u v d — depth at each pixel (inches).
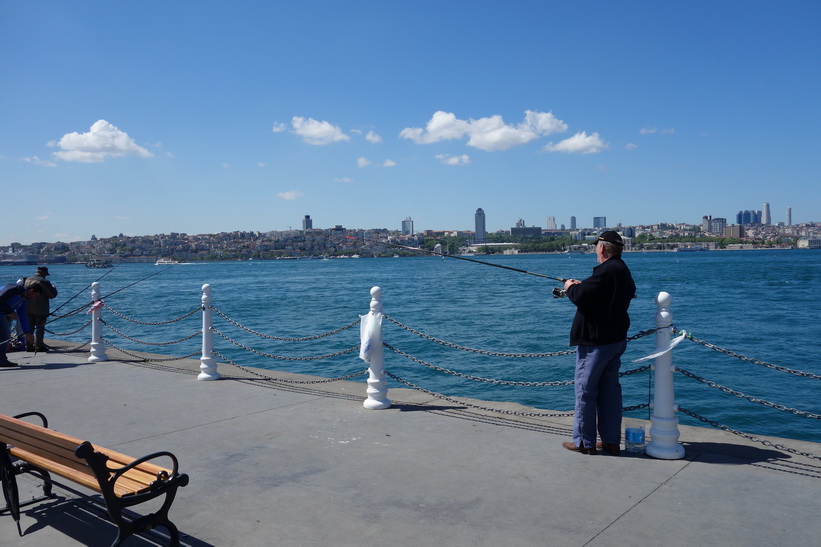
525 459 199.9
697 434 226.2
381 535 147.4
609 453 204.2
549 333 883.4
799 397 484.7
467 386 539.2
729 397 487.8
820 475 182.1
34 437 141.8
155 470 144.0
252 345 826.8
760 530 146.6
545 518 155.1
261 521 156.6
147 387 326.3
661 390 200.7
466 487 176.6
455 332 912.9
